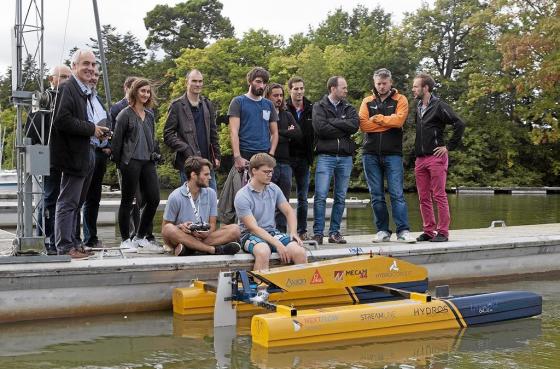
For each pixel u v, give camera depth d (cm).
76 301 555
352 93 3856
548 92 3169
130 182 652
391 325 519
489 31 3488
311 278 559
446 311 546
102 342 486
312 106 762
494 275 780
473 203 2222
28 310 539
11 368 422
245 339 500
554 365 441
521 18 3178
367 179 784
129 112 648
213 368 427
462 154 3506
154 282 585
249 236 627
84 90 582
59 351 461
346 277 579
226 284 540
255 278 548
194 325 541
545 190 3125
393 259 614
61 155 583
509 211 1814
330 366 435
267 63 4034
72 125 564
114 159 654
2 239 774
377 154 767
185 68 4022
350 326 504
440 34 3766
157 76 4506
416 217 1566
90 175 630
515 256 795
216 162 711
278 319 482
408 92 3350
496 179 3556
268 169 616
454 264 748
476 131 3575
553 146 3641
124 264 566
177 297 576
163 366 430
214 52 4000
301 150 766
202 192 630
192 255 621
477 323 556
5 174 1952
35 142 625
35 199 649
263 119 702
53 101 626
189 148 677
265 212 629
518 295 583
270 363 439
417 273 631
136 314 576
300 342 485
